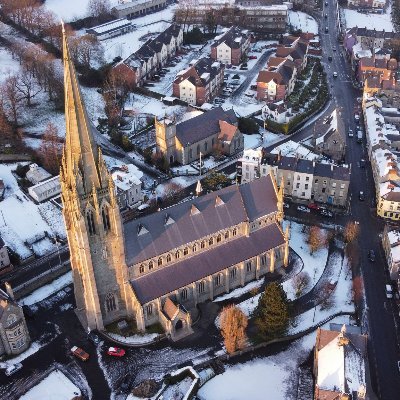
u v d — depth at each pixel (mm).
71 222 127188
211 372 131625
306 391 127875
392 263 157250
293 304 150125
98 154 118438
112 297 139000
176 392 126562
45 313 147250
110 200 123312
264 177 156375
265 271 158875
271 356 136500
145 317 140125
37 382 129500
